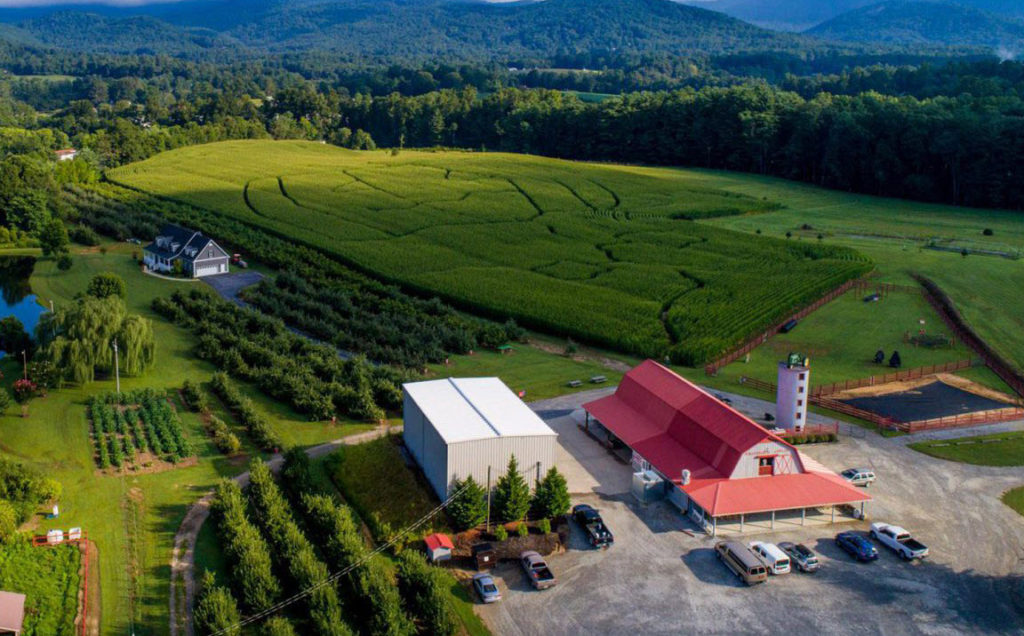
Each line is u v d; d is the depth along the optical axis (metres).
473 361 122.06
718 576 69.50
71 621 61.41
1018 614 64.75
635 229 199.25
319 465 86.88
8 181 199.88
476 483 76.62
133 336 108.12
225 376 106.00
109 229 197.38
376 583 62.75
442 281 157.12
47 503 77.12
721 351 121.81
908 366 118.25
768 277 157.75
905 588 67.94
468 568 70.75
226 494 74.94
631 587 67.94
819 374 115.44
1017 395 107.81
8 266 173.50
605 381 113.06
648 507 80.31
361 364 110.94
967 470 87.56
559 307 141.75
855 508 80.31
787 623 63.56
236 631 58.81
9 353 117.12
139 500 79.06
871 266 164.25
